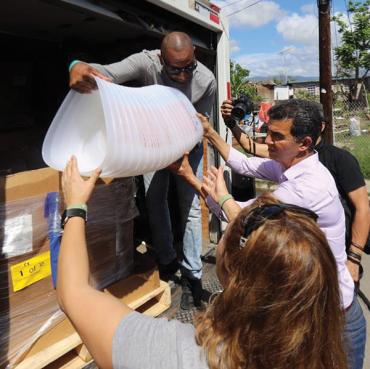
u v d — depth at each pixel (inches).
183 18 120.6
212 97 108.3
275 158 71.8
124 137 62.4
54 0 77.2
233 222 40.5
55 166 65.0
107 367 37.9
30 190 68.6
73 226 44.3
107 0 92.4
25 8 104.0
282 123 66.7
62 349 74.5
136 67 93.2
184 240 106.3
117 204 89.9
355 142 477.4
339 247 68.6
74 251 42.6
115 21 92.3
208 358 35.9
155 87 81.0
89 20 114.7
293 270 34.0
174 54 86.0
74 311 39.6
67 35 131.2
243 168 94.0
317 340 34.9
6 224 65.7
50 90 144.4
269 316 34.2
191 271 104.4
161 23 112.0
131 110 66.4
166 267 119.6
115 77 89.1
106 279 89.8
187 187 105.3
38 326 72.7
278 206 38.7
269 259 34.5
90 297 39.9
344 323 39.0
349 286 68.9
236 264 36.8
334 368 36.9
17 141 134.0
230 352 35.1
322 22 250.5
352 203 85.8
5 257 66.3
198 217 106.7
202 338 37.4
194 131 83.7
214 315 37.7
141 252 114.6
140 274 97.6
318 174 67.2
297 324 34.0
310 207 65.6
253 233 36.4
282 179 72.4
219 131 140.8
